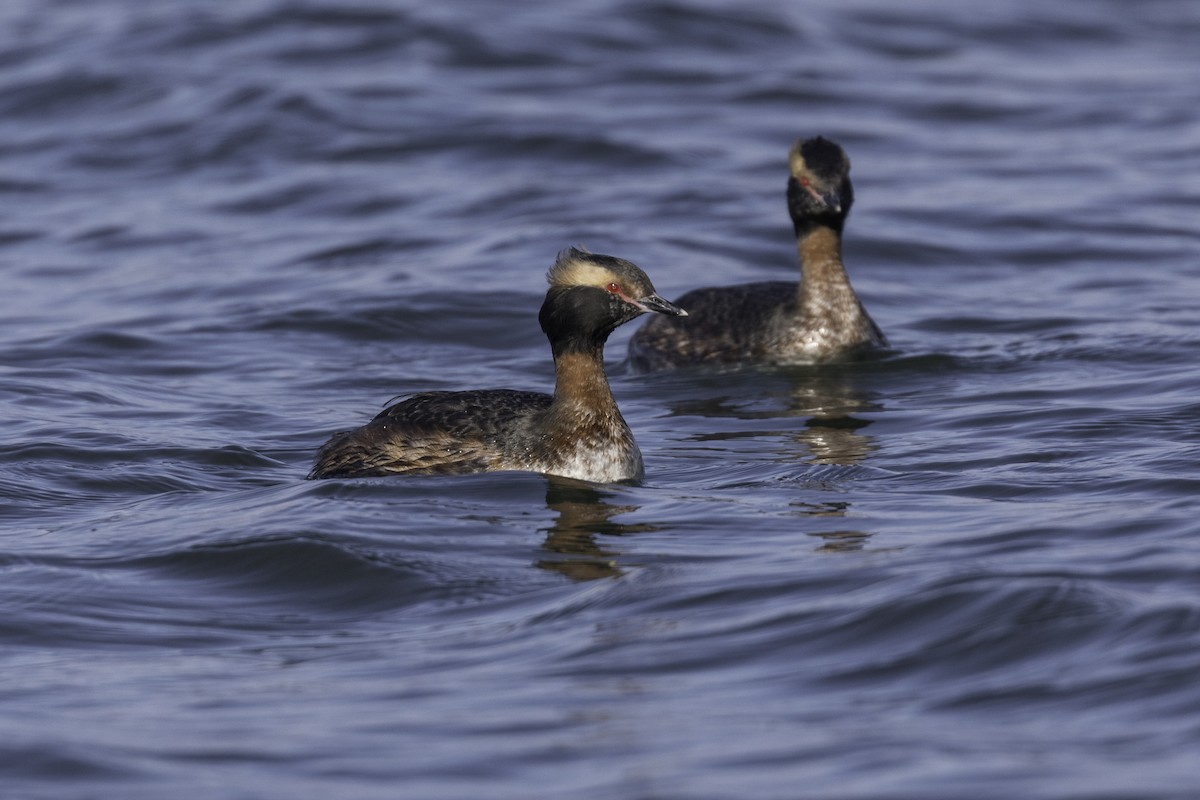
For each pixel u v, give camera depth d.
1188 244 24.95
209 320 21.81
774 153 30.39
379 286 23.14
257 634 10.79
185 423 16.91
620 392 18.62
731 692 9.27
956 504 13.07
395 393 18.55
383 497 13.52
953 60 36.81
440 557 12.07
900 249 25.05
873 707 8.94
